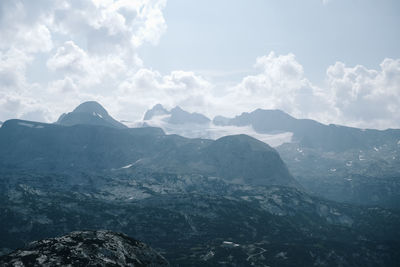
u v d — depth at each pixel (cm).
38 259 5050
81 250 5438
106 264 5344
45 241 5581
